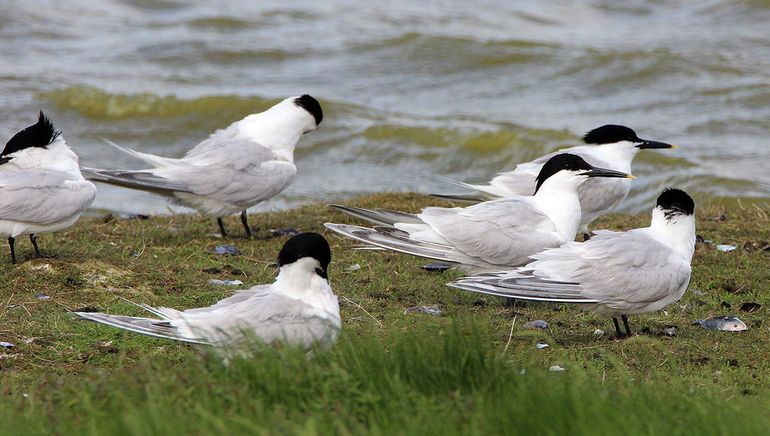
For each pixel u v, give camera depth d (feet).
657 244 35.47
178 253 45.96
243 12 111.04
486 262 39.93
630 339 35.22
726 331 36.86
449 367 26.23
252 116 50.83
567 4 112.88
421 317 35.99
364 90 89.56
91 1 115.55
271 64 97.30
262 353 26.40
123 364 31.94
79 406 24.64
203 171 47.96
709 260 45.88
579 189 48.03
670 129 78.02
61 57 99.35
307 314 29.22
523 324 37.42
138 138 81.46
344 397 24.59
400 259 45.80
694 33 98.37
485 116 81.97
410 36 97.86
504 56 93.15
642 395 25.20
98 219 53.26
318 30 105.40
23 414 24.56
